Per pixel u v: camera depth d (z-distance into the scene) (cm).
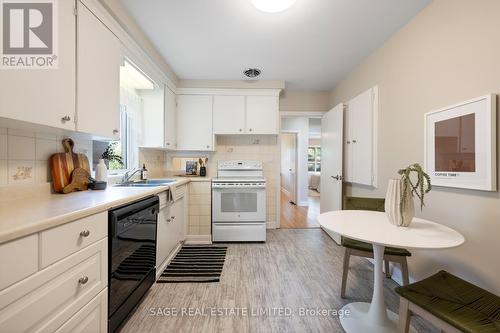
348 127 304
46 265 85
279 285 199
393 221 138
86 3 138
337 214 167
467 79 143
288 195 742
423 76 179
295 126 583
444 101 160
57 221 88
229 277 213
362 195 275
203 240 306
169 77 295
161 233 213
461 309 100
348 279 211
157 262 205
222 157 365
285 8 166
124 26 182
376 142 243
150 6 176
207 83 335
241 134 347
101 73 153
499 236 125
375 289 150
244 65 285
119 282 133
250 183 305
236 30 209
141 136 281
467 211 143
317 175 877
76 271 100
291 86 362
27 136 133
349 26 203
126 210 137
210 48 243
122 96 245
